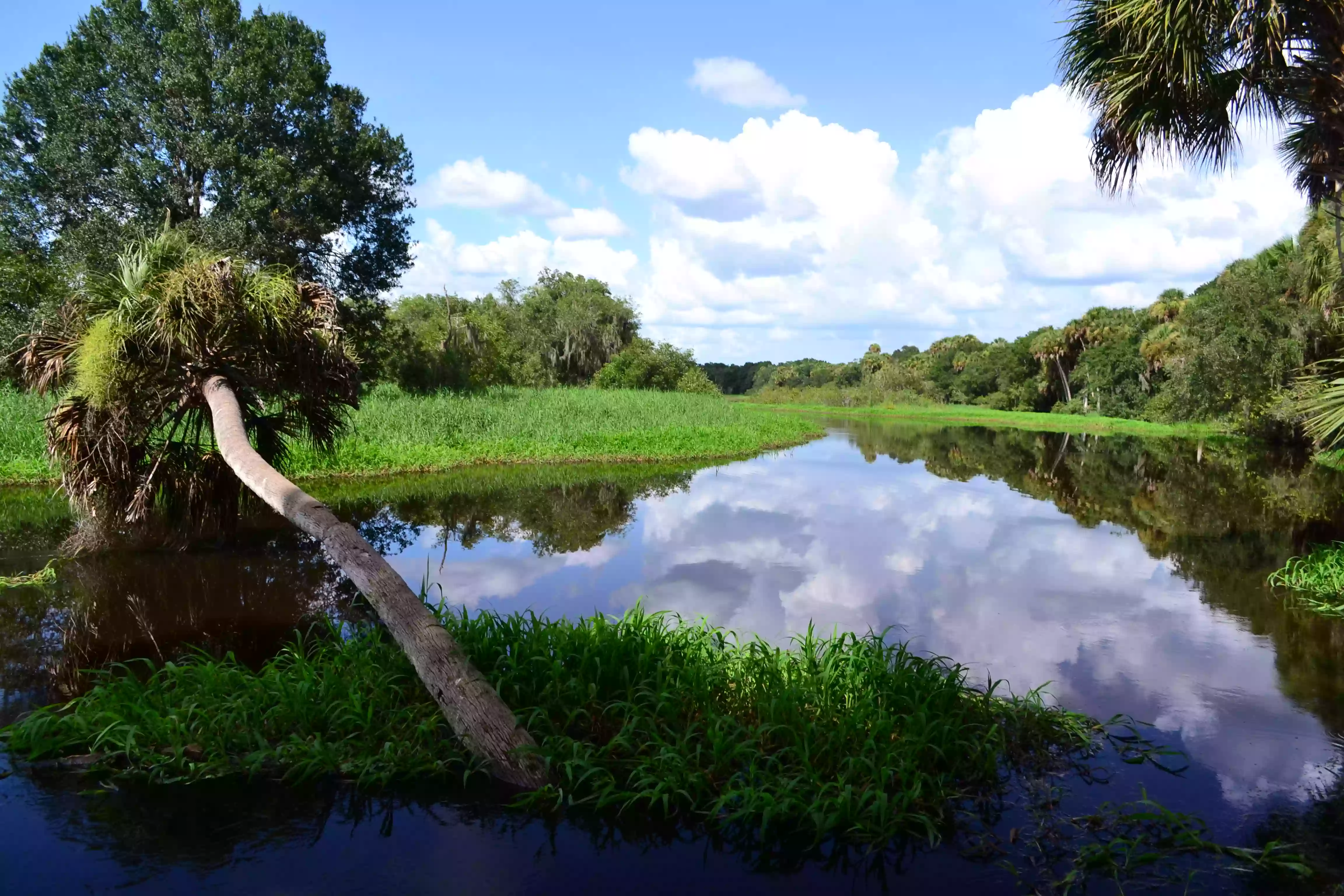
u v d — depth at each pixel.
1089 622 5.75
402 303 47.69
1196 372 25.08
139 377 6.32
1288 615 5.98
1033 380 60.56
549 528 9.02
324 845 2.95
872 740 3.41
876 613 5.93
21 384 7.73
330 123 20.67
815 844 3.01
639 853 2.94
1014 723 3.91
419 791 3.35
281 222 19.12
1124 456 20.55
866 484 13.95
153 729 3.56
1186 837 2.98
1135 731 3.94
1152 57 5.63
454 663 3.77
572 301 49.47
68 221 18.42
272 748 3.54
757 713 3.88
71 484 6.58
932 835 2.99
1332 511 11.17
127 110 17.94
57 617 5.38
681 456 17.17
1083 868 2.84
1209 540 9.02
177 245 6.70
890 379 61.03
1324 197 7.17
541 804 3.25
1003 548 8.48
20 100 18.36
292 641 4.95
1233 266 23.92
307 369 6.75
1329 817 3.18
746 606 6.06
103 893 2.64
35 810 3.14
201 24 18.48
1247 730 3.96
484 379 29.38
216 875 2.76
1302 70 5.73
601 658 4.23
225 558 7.00
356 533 4.73
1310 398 7.03
